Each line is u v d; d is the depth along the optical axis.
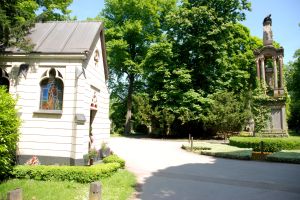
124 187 9.84
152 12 38.94
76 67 13.09
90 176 10.23
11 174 10.57
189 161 17.05
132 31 38.78
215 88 36.62
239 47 41.78
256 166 15.67
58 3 26.80
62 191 8.98
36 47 13.66
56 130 12.87
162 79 35.78
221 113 31.03
